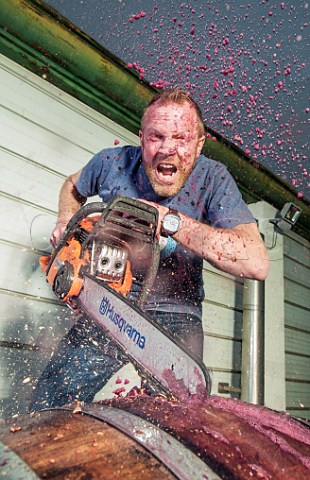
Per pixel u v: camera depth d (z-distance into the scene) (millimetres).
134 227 1021
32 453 525
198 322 1488
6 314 1816
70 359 1324
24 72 2023
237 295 3098
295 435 711
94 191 1722
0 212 1877
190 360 761
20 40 1895
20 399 1771
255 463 576
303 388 3605
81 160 2221
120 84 2213
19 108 1995
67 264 1102
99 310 1015
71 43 1973
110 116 2367
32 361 1850
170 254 1444
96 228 1003
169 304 1445
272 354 2982
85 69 2082
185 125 1336
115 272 1069
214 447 588
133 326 904
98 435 582
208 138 2621
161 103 1355
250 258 1192
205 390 731
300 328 3752
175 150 1324
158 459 534
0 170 1901
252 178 3084
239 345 2988
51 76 2084
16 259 1894
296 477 573
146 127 1366
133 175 1555
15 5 1771
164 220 1111
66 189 1737
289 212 3342
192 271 1511
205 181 1460
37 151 2043
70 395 1280
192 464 534
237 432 655
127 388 2127
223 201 1376
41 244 1990
